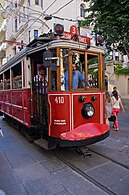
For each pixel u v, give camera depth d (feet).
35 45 21.74
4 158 19.93
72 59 18.40
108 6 36.42
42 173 16.35
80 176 15.62
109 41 39.42
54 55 18.29
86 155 19.56
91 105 19.08
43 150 22.03
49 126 18.76
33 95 23.40
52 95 18.40
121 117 42.39
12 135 29.55
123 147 21.90
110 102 28.86
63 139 17.34
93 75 19.83
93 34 44.29
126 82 77.05
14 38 93.40
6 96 36.42
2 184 14.69
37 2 73.72
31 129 24.36
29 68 23.57
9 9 93.86
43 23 67.67
